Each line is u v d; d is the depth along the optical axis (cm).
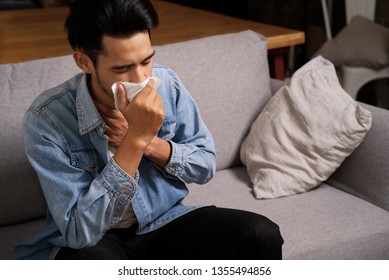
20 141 178
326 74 208
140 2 125
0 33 261
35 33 261
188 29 268
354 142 194
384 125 193
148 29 127
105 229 136
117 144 143
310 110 199
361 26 340
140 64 129
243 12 477
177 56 205
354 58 324
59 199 135
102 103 142
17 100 180
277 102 207
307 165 197
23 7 429
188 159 150
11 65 189
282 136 200
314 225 176
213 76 209
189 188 199
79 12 127
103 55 127
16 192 179
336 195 196
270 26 268
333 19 422
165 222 153
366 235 175
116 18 122
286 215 182
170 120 156
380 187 190
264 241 142
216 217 150
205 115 206
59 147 138
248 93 216
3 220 181
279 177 196
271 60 259
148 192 151
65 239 137
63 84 147
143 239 153
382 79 367
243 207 187
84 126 140
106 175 132
